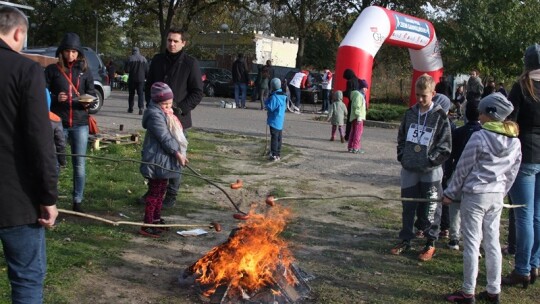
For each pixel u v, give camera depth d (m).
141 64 17.91
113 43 55.16
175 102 7.05
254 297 4.56
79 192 6.83
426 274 5.70
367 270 5.71
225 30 43.12
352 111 13.22
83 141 6.74
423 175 6.07
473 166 4.94
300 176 10.41
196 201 8.01
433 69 24.08
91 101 6.60
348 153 13.31
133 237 6.23
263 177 10.09
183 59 7.13
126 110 19.28
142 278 5.10
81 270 5.13
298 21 35.81
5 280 4.70
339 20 35.97
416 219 6.95
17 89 3.23
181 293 4.81
